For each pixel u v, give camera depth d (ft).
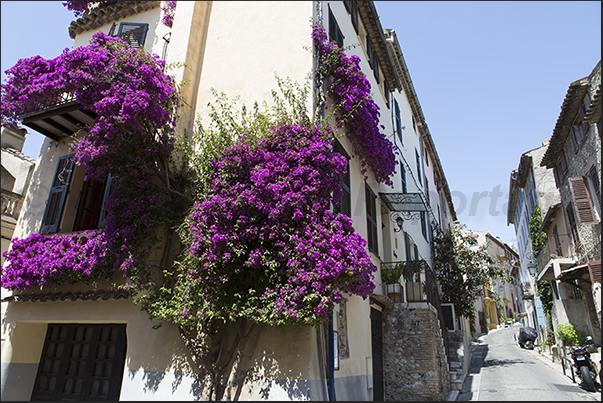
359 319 25.04
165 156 22.06
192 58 26.84
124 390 20.08
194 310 17.83
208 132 23.06
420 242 53.67
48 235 26.35
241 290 17.57
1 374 23.63
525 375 43.65
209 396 17.28
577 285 46.03
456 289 60.85
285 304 15.74
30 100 23.98
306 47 24.14
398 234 41.04
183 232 19.15
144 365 20.13
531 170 69.56
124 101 19.25
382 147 28.94
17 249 24.18
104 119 19.53
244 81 24.94
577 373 35.09
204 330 18.34
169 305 18.60
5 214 32.19
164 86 21.97
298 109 21.68
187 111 25.17
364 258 17.54
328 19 28.30
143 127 21.25
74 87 21.97
